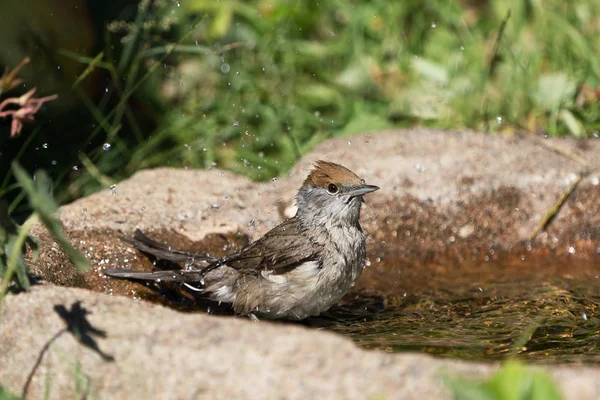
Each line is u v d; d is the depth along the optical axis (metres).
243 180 11.62
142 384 6.24
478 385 5.01
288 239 9.66
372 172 11.39
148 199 10.91
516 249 11.30
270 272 9.56
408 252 11.20
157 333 6.43
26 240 7.45
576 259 11.23
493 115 14.26
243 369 6.02
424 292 10.38
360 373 5.86
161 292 10.04
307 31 16.50
